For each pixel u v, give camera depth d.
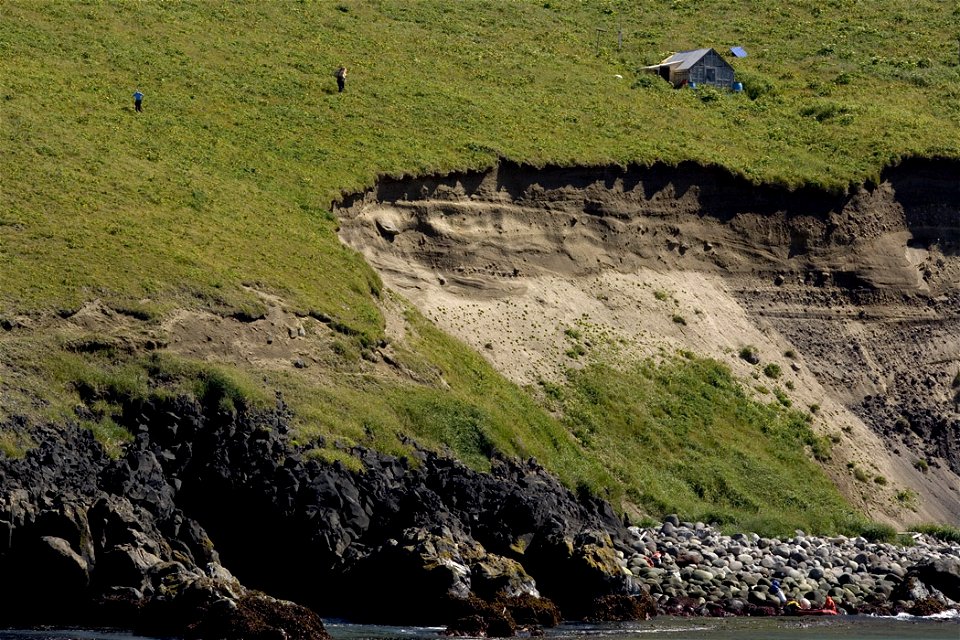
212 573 131.50
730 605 141.38
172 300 171.38
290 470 144.62
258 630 113.69
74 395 153.25
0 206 182.88
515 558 142.50
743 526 184.38
